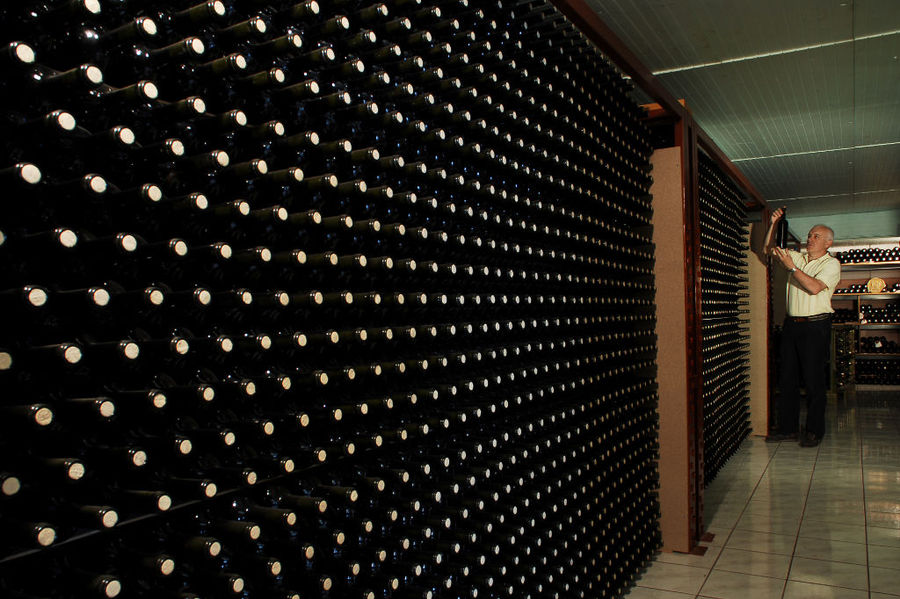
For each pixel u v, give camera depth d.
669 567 3.24
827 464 5.38
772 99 6.34
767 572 3.13
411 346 1.73
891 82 5.89
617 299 3.06
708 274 4.97
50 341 0.96
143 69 1.08
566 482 2.51
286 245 1.38
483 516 2.04
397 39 1.63
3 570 0.92
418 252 1.75
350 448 1.40
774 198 11.67
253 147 1.30
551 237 2.37
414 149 1.77
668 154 3.54
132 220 1.07
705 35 4.89
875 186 10.58
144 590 1.06
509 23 2.10
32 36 0.94
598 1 4.36
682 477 3.46
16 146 0.92
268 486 1.35
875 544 3.47
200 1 1.16
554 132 2.38
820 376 6.06
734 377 6.01
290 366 1.38
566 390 2.48
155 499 0.95
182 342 0.99
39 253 0.89
